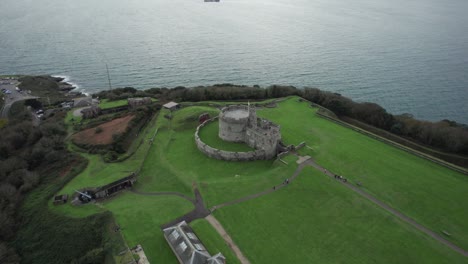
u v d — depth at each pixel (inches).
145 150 3597.4
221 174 3152.1
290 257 2154.3
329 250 2215.8
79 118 4439.0
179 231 2188.7
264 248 2220.7
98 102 5039.4
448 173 3198.8
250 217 2503.7
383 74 6835.6
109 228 2385.6
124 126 3966.5
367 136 3973.9
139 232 2329.0
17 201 2829.7
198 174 3142.2
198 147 3609.7
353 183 2947.8
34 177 3080.7
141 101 4832.7
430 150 3875.5
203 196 2755.9
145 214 2524.6
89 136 3811.5
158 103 4884.4
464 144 3718.0
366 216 2541.8
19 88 6003.9
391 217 2536.9
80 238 2359.7
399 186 2938.0
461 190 2923.2
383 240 2311.8
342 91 6087.6
